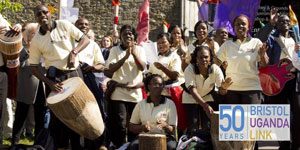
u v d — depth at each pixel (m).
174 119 8.15
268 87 8.62
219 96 8.14
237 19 8.02
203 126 8.38
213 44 8.94
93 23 18.42
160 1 18.23
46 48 8.02
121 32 8.74
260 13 19.33
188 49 9.05
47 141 8.15
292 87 8.58
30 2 18.55
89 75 8.58
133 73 8.83
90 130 7.84
